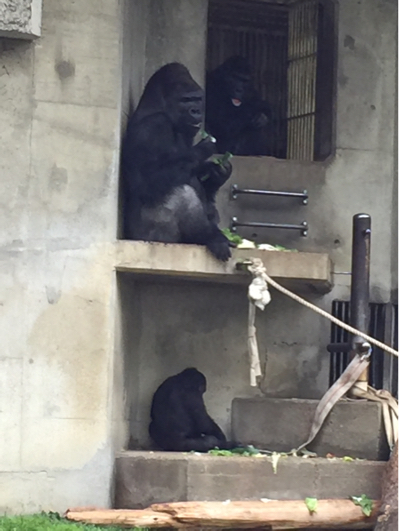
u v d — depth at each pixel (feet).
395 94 30.78
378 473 24.58
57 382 24.29
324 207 30.37
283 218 30.22
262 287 24.85
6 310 24.29
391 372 30.12
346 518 23.80
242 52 35.58
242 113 32.24
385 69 30.91
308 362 29.81
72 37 24.93
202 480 24.36
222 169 27.12
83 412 24.30
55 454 24.14
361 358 25.98
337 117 30.66
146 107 26.55
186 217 25.59
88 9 25.03
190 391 27.50
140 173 25.79
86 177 24.76
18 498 23.98
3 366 24.18
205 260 25.21
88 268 24.61
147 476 24.49
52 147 24.70
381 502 23.85
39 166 24.62
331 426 25.61
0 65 24.66
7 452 24.04
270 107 33.24
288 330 29.84
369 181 30.63
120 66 25.18
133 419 28.55
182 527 23.32
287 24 35.06
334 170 30.53
